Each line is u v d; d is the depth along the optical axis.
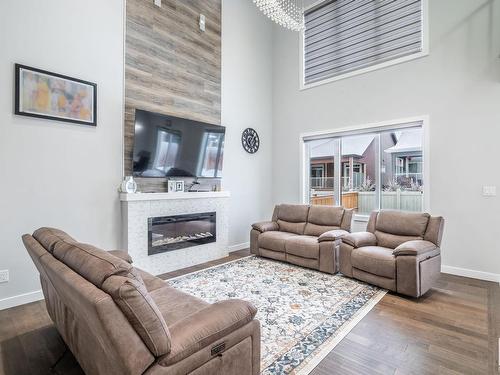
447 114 3.92
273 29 5.97
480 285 3.41
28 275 2.96
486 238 3.63
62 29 3.19
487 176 3.63
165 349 1.18
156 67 4.07
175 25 4.32
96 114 3.45
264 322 2.48
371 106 4.64
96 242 3.45
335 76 5.07
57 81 3.14
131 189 3.70
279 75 5.89
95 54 3.46
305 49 5.57
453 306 2.81
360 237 3.65
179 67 4.36
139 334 1.15
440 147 3.96
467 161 3.77
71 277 1.29
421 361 1.94
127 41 3.76
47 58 3.08
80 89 3.31
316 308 2.76
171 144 4.14
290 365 1.90
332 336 2.26
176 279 3.61
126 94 3.74
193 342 1.29
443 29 3.95
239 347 1.49
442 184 3.95
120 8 3.69
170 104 4.24
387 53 4.56
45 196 3.08
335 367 1.88
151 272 3.80
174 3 4.30
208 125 4.63
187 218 4.25
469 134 3.76
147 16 3.97
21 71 2.90
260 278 3.61
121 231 3.67
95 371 1.46
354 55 4.94
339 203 5.19
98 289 1.16
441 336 2.26
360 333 2.30
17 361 1.96
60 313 1.93
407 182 4.46
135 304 1.13
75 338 1.69
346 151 5.11
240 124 5.34
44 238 1.87
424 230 3.44
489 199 3.62
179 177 4.33
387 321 2.50
